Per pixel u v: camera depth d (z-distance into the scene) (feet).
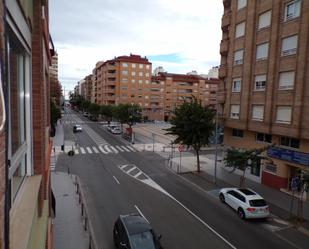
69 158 108.78
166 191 72.18
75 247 42.80
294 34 68.08
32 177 17.07
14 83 14.17
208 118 86.79
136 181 80.43
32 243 11.89
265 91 77.87
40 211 17.46
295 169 72.59
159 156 118.42
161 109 303.48
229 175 90.07
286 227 53.16
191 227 51.55
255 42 82.07
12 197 12.70
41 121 17.74
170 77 305.53
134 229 39.63
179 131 88.17
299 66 66.33
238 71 89.81
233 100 92.43
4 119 6.03
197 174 89.81
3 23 6.96
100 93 334.24
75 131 188.75
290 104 69.21
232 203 60.13
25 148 16.16
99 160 107.14
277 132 73.31
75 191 69.56
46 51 28.19
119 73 288.92
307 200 66.74
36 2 17.28
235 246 45.19
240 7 89.15
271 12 75.82
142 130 209.46
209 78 344.28
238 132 93.66
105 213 56.44
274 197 69.72
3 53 6.81
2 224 6.80
